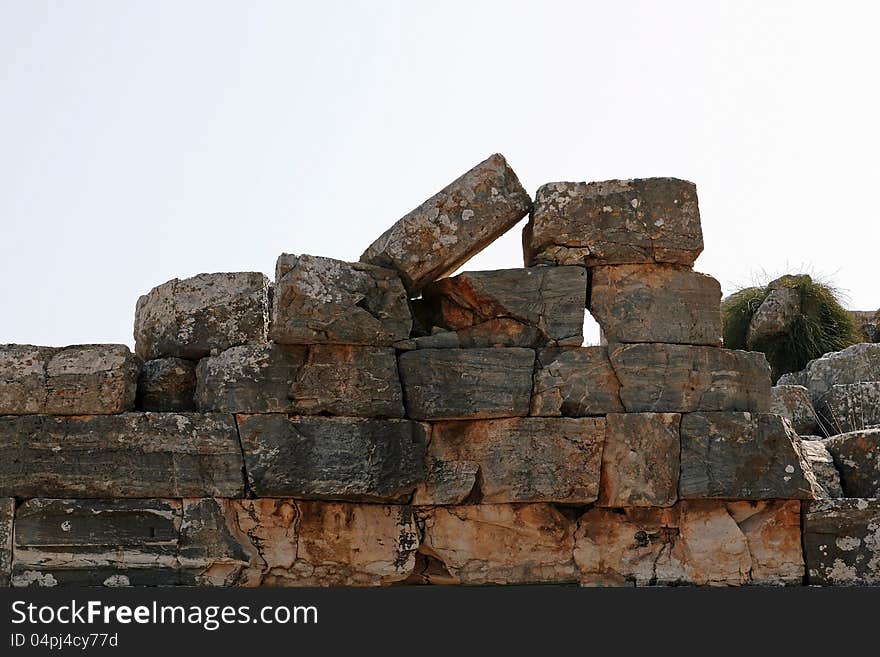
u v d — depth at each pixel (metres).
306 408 9.37
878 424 12.94
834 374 14.58
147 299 10.19
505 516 9.53
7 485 9.27
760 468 9.48
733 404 9.65
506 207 9.84
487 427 9.55
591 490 9.41
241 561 9.19
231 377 9.41
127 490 9.26
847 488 10.38
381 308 9.56
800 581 9.48
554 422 9.50
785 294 17.09
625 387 9.57
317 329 9.32
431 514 9.55
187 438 9.30
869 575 9.46
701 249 9.77
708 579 9.43
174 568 9.19
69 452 9.30
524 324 9.78
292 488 9.23
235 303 9.82
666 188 9.81
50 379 9.40
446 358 9.57
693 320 9.72
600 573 9.53
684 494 9.43
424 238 9.76
